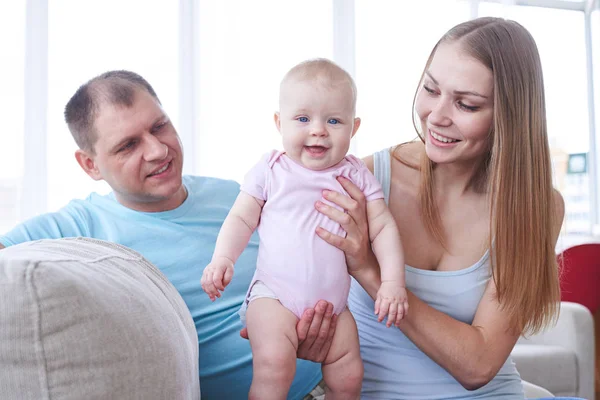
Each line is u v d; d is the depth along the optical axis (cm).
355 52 426
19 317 63
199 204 161
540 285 131
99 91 144
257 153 400
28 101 349
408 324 122
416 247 134
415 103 131
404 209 135
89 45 363
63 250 82
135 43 372
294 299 111
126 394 69
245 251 154
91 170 157
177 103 382
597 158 482
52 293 65
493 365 125
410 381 131
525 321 129
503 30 121
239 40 398
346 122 116
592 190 483
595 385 305
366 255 118
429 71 120
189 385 83
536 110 126
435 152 123
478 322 129
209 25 394
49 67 355
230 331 144
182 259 148
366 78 431
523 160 126
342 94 114
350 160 123
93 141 144
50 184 354
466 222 134
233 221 117
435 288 132
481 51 117
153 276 99
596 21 472
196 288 146
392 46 434
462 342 122
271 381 107
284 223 114
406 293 116
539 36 470
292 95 114
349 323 116
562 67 476
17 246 82
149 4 374
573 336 254
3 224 347
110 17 367
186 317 98
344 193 118
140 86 150
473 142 121
